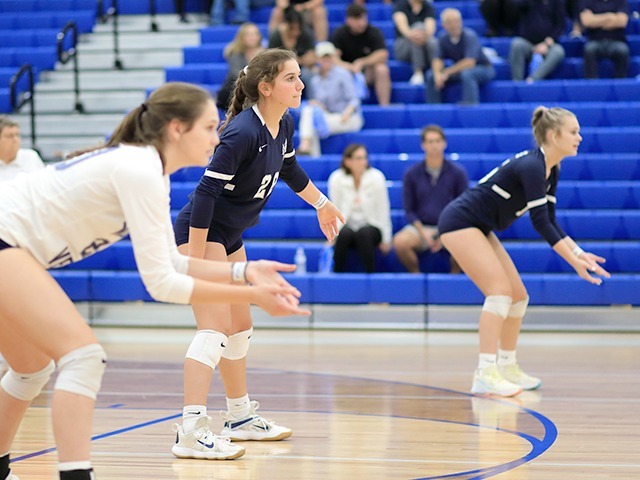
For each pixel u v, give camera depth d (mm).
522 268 9680
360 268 9953
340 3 13586
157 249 2990
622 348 8305
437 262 9836
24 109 12445
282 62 4230
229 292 2984
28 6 14094
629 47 12516
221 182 4207
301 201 10539
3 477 3494
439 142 9586
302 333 9234
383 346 8422
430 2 12664
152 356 7848
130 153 3027
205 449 4191
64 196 3033
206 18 13891
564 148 5766
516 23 12727
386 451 4336
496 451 4332
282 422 5086
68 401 2939
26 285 2977
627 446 4453
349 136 11180
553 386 6355
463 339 8852
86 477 2941
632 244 9695
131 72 12719
